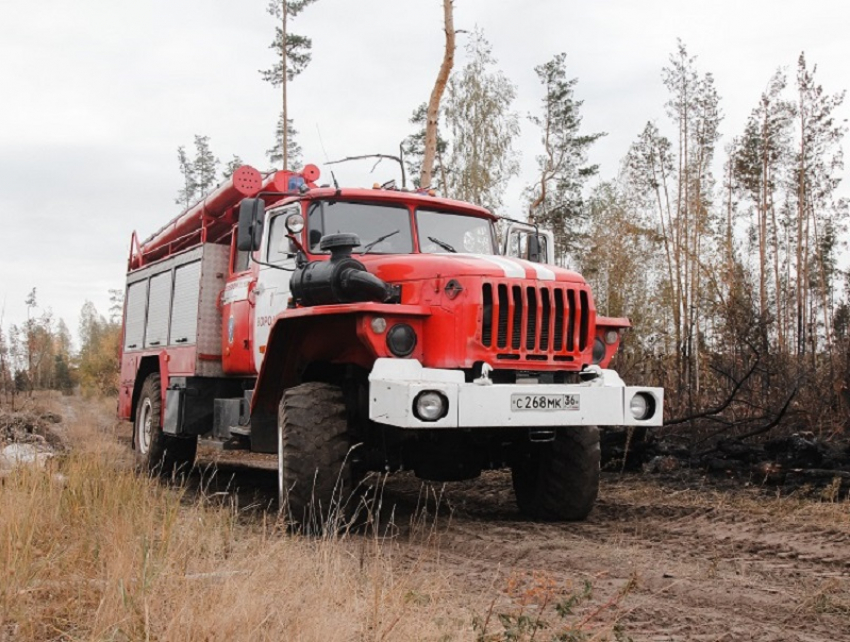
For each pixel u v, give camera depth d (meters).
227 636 3.13
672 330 20.66
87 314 79.56
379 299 6.12
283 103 24.11
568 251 27.73
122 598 3.38
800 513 6.79
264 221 7.83
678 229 25.03
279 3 24.19
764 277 24.28
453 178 21.23
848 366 10.07
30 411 14.69
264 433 7.11
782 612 4.15
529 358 6.08
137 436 10.38
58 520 5.02
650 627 3.89
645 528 6.34
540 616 3.54
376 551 4.66
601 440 9.54
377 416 5.64
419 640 3.28
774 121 26.38
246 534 5.51
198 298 8.90
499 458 6.91
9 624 3.42
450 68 17.06
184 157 39.03
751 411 10.27
